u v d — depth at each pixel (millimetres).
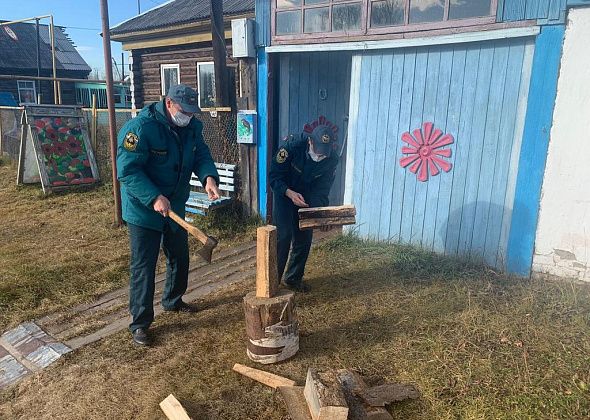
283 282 4195
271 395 2785
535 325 3363
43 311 3941
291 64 5887
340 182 6816
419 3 4453
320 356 3166
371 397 2652
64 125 8117
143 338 3365
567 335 3225
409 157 4820
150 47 9930
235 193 6309
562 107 3771
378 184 5117
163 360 3193
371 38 4797
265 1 5500
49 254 5172
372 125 5051
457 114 4438
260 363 3084
